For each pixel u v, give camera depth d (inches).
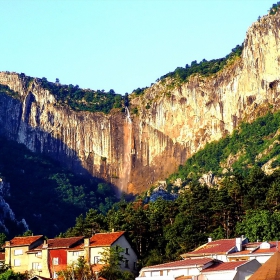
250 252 6200.8
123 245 7755.9
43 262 7859.3
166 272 6136.8
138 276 6855.3
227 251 6294.3
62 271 6914.4
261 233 7667.3
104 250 7549.2
